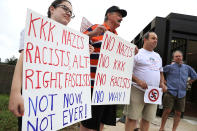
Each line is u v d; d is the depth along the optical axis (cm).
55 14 162
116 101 210
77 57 162
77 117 158
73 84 155
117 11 213
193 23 552
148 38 264
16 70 120
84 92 168
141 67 258
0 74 677
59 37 143
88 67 176
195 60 1167
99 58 186
